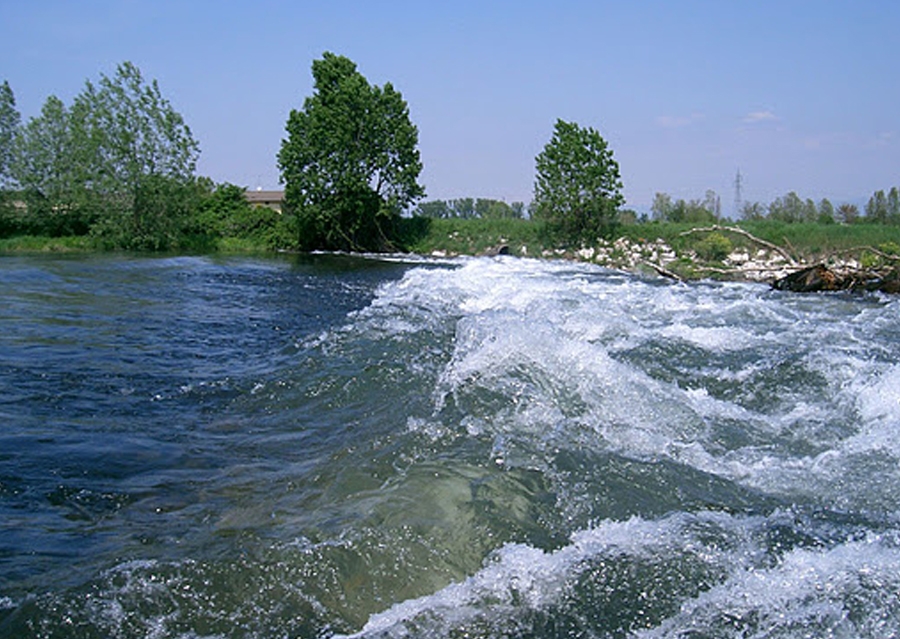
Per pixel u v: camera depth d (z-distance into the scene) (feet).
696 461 17.02
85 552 12.85
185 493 15.65
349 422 20.26
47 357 27.94
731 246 86.69
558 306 35.42
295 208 116.88
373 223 118.42
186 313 41.83
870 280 51.67
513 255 107.86
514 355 23.43
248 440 19.19
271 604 11.39
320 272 76.54
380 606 11.48
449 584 12.00
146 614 11.00
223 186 130.31
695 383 23.02
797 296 48.32
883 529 13.74
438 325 32.63
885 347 27.91
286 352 29.66
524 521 13.97
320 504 14.97
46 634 10.43
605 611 11.23
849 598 11.32
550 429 18.71
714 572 12.12
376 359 26.09
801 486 15.83
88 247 108.47
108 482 16.15
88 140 104.88
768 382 22.93
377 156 115.75
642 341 27.91
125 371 26.27
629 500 14.94
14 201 113.19
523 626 10.91
